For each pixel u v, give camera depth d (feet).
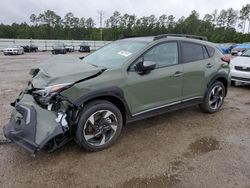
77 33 326.03
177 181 10.17
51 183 9.93
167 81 14.53
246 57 29.14
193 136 14.34
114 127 12.75
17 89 25.59
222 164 11.44
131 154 12.19
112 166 11.15
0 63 57.06
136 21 316.19
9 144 12.83
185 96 15.93
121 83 12.59
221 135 14.57
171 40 15.19
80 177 10.34
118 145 13.04
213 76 17.30
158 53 14.37
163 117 17.26
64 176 10.37
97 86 11.77
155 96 14.20
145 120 16.60
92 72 11.97
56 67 12.43
